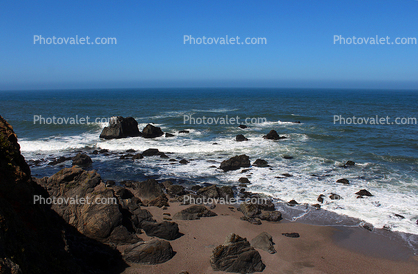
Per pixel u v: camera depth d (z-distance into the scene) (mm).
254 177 19438
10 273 5434
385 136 31828
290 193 16656
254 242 11117
